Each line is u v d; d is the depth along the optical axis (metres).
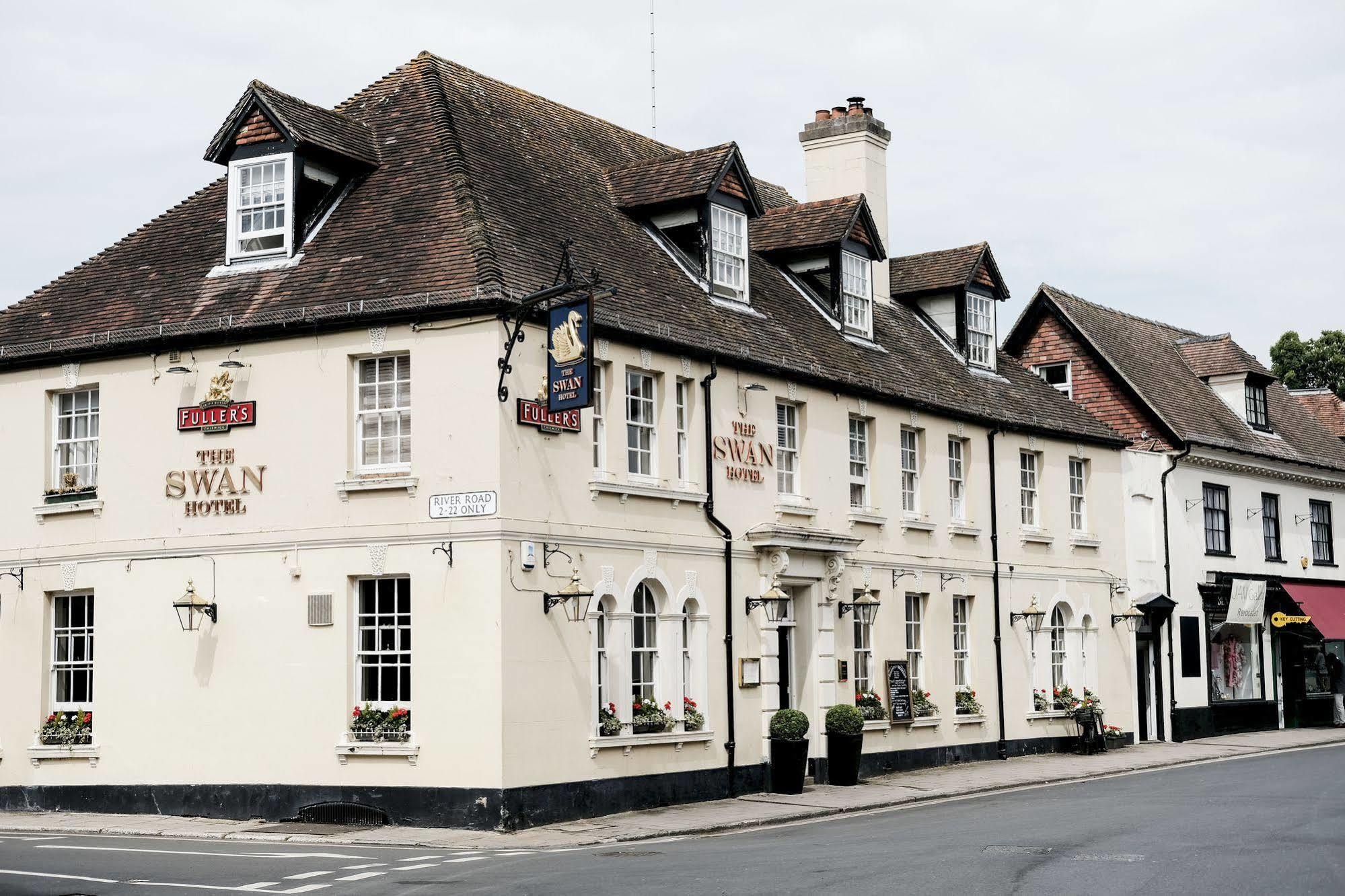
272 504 20.55
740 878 14.05
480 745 19.00
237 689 20.50
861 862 14.99
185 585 21.00
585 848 17.53
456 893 13.39
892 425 27.58
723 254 25.08
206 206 23.94
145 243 23.72
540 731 19.50
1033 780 25.31
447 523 19.48
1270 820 17.98
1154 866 14.36
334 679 19.92
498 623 19.06
